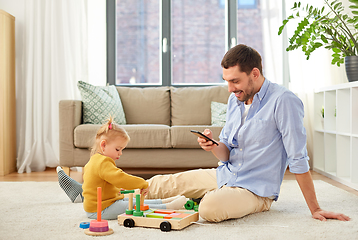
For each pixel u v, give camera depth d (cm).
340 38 262
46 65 340
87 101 294
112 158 153
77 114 275
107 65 370
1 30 308
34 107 339
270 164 145
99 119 293
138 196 138
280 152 146
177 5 376
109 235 122
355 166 234
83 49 348
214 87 337
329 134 283
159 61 377
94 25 351
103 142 150
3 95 308
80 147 266
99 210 127
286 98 141
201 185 167
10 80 324
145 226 133
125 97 331
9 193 210
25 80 343
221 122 304
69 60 344
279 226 131
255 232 124
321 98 306
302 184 144
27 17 339
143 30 376
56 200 190
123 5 374
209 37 378
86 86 298
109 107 299
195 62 378
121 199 155
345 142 260
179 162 267
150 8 375
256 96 146
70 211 162
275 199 152
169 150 268
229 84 138
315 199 145
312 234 121
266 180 146
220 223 137
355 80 252
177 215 136
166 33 371
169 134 263
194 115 326
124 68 376
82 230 129
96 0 351
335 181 257
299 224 134
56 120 341
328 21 259
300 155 139
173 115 330
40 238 119
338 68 333
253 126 146
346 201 180
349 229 127
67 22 344
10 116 323
